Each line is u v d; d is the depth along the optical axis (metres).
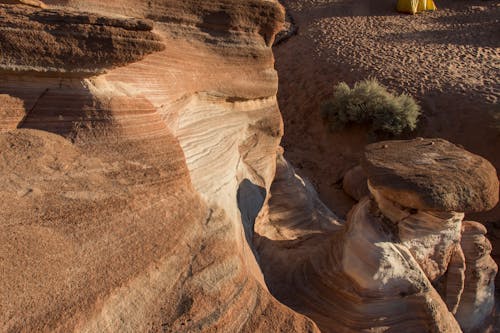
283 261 4.78
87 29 2.78
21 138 2.73
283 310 2.71
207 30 5.30
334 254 4.13
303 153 11.70
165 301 2.42
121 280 2.30
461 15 20.19
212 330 2.38
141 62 3.80
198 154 4.32
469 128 10.73
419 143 4.80
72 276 2.16
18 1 3.12
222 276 2.73
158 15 4.75
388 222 3.96
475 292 4.85
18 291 1.95
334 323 3.86
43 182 2.53
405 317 3.71
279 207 6.21
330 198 9.69
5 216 2.22
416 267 3.79
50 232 2.28
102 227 2.50
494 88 11.84
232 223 3.52
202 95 5.06
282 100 14.00
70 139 2.89
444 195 3.63
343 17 20.69
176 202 3.07
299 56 16.17
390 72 13.56
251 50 5.78
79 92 2.97
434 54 15.06
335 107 12.00
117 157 2.93
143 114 3.29
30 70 2.75
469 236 4.79
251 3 5.66
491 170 4.15
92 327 2.06
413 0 20.75
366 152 4.52
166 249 2.65
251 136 5.95
